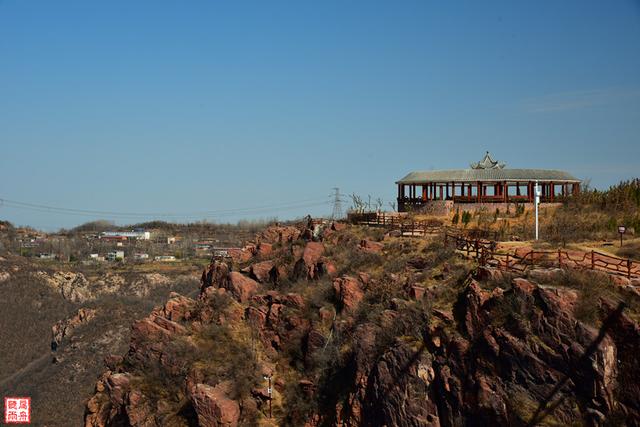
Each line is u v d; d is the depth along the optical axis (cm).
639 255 4472
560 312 3516
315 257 5831
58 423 8044
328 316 4969
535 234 5406
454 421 3694
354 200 7562
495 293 3881
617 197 6375
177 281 14038
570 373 3394
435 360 3916
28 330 11119
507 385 3553
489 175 7050
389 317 4347
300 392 4678
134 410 4850
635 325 3341
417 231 5956
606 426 3219
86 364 9169
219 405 4466
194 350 5056
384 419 3909
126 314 10356
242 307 5581
